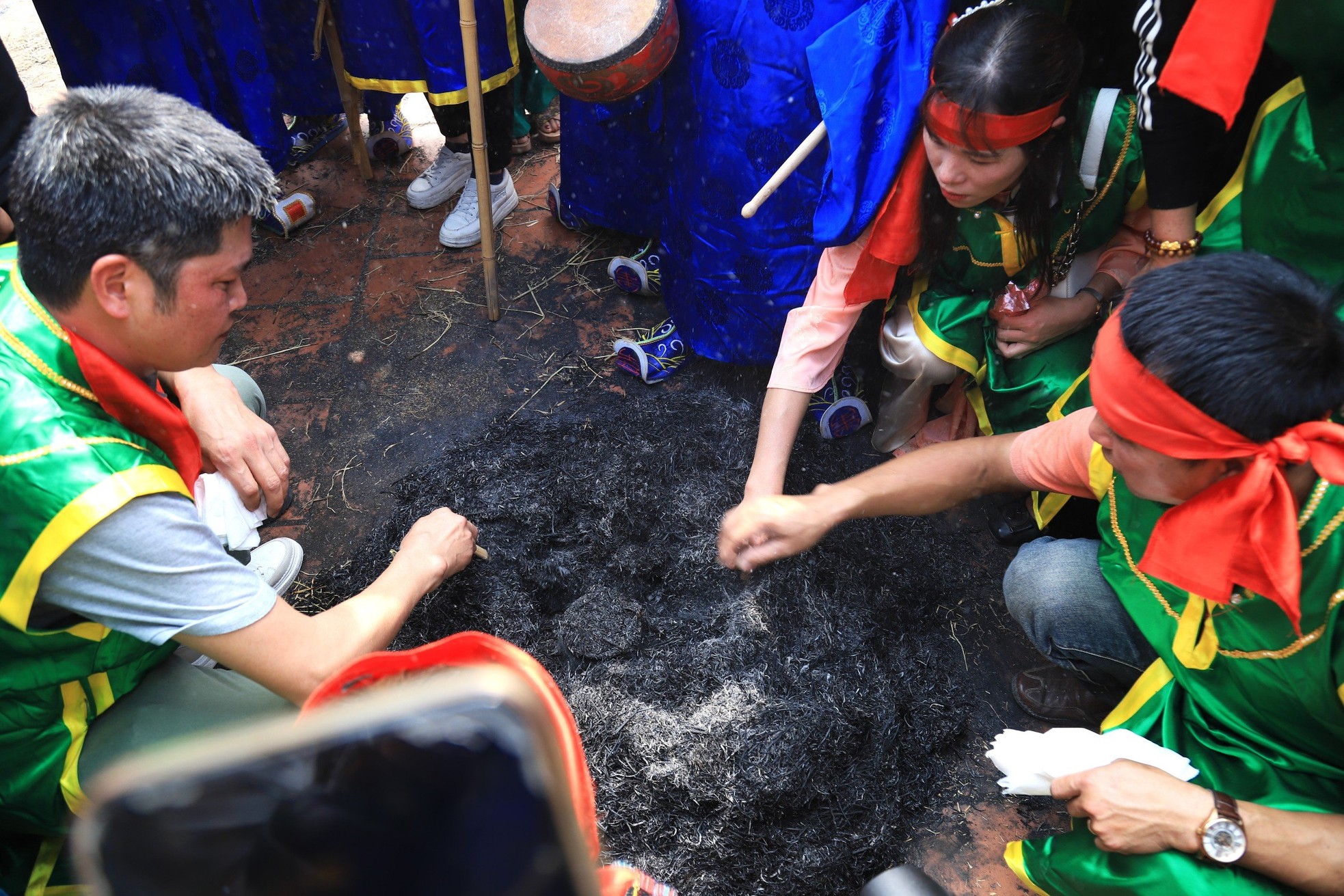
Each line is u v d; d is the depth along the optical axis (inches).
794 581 87.0
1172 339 46.8
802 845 73.5
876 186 77.5
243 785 12.7
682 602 87.1
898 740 80.3
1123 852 58.1
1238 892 55.9
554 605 88.7
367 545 95.3
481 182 109.8
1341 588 52.7
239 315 121.3
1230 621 58.9
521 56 129.9
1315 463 46.2
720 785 73.4
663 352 109.9
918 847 76.6
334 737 12.6
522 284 124.3
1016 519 96.0
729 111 91.0
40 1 109.7
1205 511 51.4
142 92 50.1
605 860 72.6
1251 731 62.0
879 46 76.1
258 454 75.8
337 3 112.3
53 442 51.4
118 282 49.3
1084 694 83.7
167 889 13.1
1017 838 76.9
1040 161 75.4
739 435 101.3
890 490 71.0
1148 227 84.7
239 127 124.9
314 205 133.4
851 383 105.9
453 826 12.7
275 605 60.3
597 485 94.8
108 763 60.6
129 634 56.5
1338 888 55.2
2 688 56.9
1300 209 70.6
